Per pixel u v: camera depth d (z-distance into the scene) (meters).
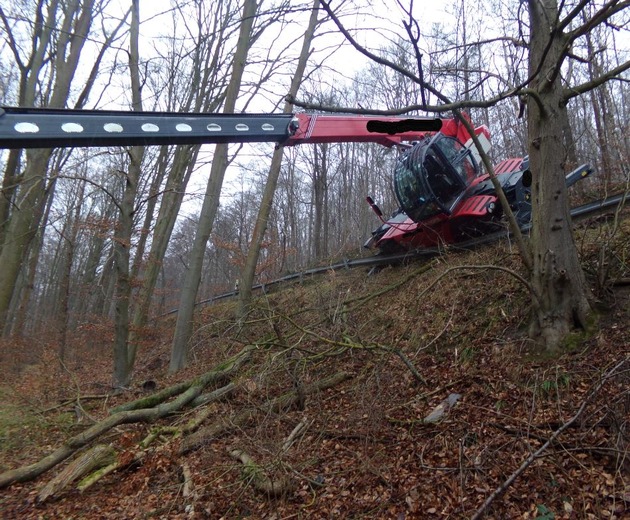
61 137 2.92
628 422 3.77
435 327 7.03
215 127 3.57
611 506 3.22
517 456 3.99
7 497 5.20
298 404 6.26
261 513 4.31
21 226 10.53
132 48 10.49
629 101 15.05
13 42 10.94
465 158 9.15
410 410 5.36
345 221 22.64
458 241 9.56
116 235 9.77
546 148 5.30
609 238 5.97
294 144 5.55
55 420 7.48
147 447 6.13
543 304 5.31
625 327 4.89
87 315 15.98
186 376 9.27
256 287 14.46
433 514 3.65
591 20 3.92
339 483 4.40
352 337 7.55
